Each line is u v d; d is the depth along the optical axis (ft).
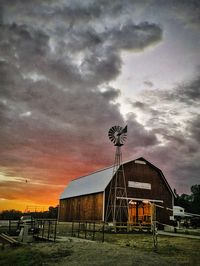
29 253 42.16
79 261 35.42
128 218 108.06
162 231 104.78
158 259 36.78
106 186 108.88
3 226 107.65
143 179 119.14
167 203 121.90
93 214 112.68
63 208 147.13
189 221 168.04
